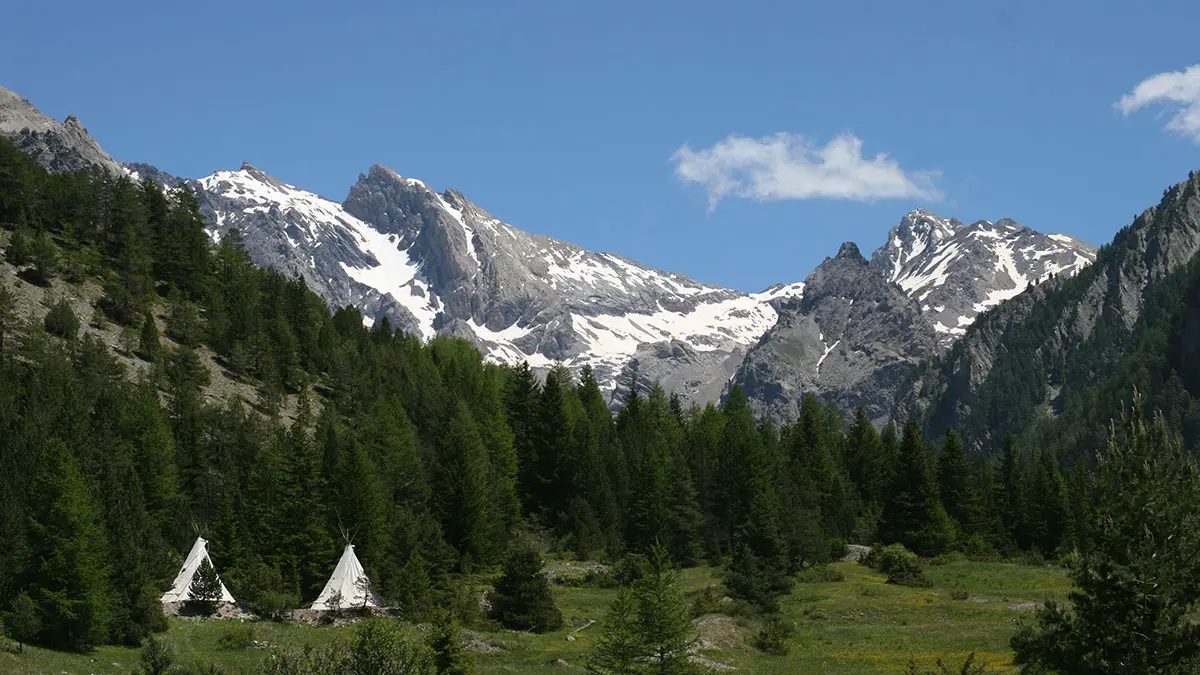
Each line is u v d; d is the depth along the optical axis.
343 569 97.31
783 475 154.75
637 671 62.12
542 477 155.75
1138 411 45.69
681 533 135.00
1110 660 41.97
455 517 123.69
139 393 128.88
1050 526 157.88
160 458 113.38
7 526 72.88
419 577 97.19
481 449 144.12
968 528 157.88
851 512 156.50
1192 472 43.97
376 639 43.97
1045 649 43.66
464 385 187.50
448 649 58.88
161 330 176.12
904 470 153.38
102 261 188.38
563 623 94.25
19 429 97.56
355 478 110.94
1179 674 40.88
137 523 92.19
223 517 103.62
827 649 81.19
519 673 71.50
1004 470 181.50
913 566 120.62
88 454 101.81
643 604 62.56
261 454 123.94
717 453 161.62
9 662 61.91
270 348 175.12
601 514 142.25
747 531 119.06
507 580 94.44
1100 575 42.69
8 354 138.38
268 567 99.06
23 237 175.75
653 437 172.38
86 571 71.19
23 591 70.69
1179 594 41.97
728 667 72.25
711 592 102.88
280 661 44.22
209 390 159.88
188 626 83.50
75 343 150.62
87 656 69.44
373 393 171.75
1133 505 43.22
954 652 77.38
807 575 119.69
